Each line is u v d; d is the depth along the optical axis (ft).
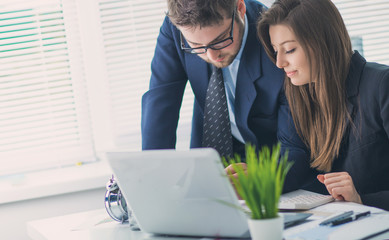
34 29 9.20
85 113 9.49
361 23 10.40
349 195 5.05
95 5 9.41
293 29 5.48
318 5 5.55
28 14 9.10
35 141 9.30
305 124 6.04
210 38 5.58
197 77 6.71
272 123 6.59
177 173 4.14
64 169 9.34
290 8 5.58
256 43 6.29
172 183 4.20
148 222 4.56
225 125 6.45
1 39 9.11
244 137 6.68
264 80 6.34
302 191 5.73
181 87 6.99
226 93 6.77
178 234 4.52
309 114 6.00
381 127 5.51
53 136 9.39
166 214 4.40
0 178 9.17
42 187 8.44
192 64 6.64
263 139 6.72
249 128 6.62
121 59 9.53
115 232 4.85
